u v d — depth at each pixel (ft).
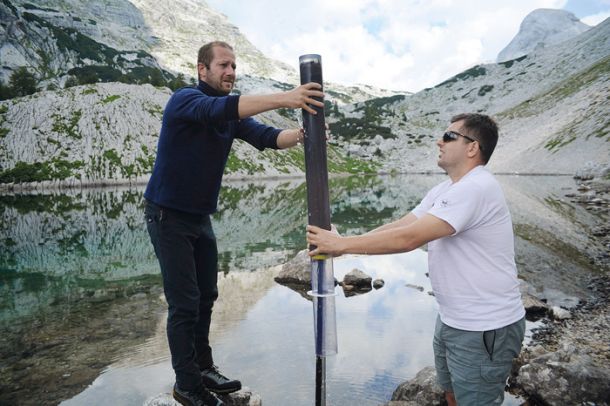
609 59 463.42
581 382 13.71
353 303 25.39
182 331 12.06
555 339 19.39
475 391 10.05
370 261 37.47
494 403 10.16
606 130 264.11
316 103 8.78
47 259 44.01
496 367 9.91
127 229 67.51
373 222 64.59
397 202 101.86
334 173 377.09
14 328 22.50
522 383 14.57
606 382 13.67
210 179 11.82
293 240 52.54
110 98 325.62
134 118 313.12
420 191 142.92
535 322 21.72
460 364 10.16
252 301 26.35
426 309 24.16
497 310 9.75
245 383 15.57
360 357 17.75
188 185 11.46
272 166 334.44
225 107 9.57
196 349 13.78
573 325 21.11
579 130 287.07
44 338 20.89
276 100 8.97
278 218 77.15
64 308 26.40
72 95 322.55
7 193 188.14
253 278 32.63
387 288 28.86
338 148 478.18
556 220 59.36
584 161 244.22
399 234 9.07
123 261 42.68
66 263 41.91
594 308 23.82
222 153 11.98
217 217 79.61
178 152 11.27
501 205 9.78
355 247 8.98
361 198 115.55
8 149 265.34
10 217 87.76
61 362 17.93
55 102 310.24
